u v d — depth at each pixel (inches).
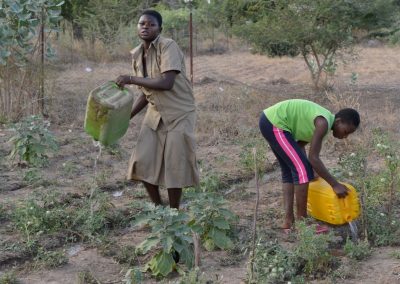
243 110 429.4
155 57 206.2
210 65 732.7
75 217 231.6
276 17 502.3
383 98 488.1
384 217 225.1
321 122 209.3
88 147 344.8
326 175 211.0
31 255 209.6
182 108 209.0
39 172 295.6
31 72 401.7
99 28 792.3
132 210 245.8
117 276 193.8
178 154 208.1
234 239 217.8
